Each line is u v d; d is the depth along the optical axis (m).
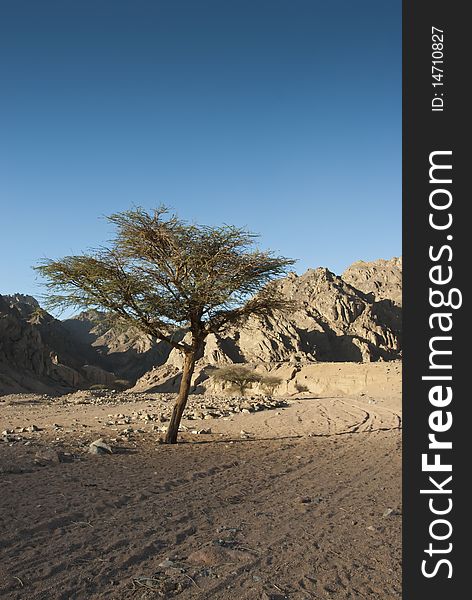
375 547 6.71
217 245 15.16
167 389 77.50
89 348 147.12
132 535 6.67
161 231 14.57
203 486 10.10
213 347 98.12
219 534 6.93
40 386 98.81
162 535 6.78
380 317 127.19
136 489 9.41
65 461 12.27
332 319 122.56
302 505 8.76
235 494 9.51
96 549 6.11
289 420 25.08
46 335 126.25
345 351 113.06
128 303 15.27
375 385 52.16
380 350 114.50
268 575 5.60
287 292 134.62
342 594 5.25
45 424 22.47
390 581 5.65
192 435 18.86
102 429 20.12
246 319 17.34
